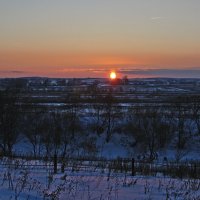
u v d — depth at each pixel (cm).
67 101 7700
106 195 1244
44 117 5712
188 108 6556
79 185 1416
